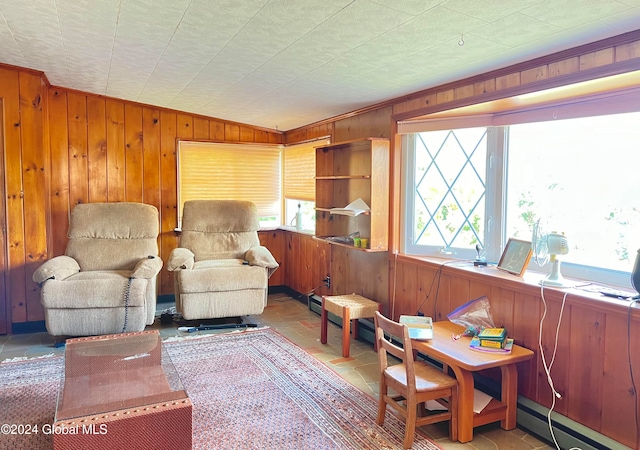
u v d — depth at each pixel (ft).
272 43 8.38
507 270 8.68
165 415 6.01
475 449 7.11
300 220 16.47
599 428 6.83
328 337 12.32
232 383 9.21
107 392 6.67
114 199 15.17
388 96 10.98
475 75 8.81
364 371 9.97
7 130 12.23
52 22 8.63
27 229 12.60
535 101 8.28
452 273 9.50
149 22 8.08
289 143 17.16
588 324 6.93
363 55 8.39
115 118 15.02
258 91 12.00
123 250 13.37
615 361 6.57
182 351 10.98
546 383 7.63
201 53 9.43
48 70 12.18
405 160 11.13
